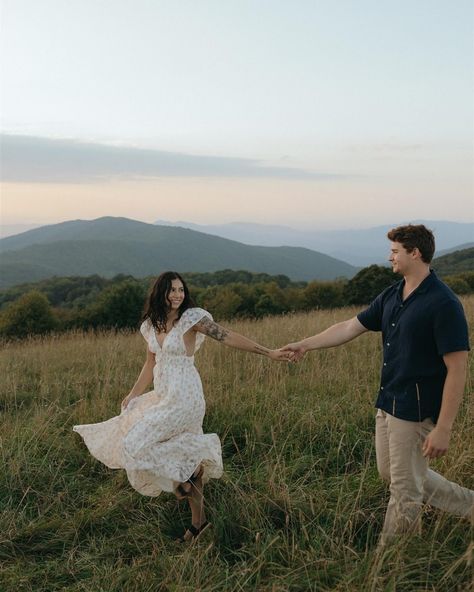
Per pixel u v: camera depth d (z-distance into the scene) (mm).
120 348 10430
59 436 5184
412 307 3154
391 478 3270
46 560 3441
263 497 3832
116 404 6137
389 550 2883
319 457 4590
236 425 5254
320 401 5746
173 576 3080
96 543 3574
